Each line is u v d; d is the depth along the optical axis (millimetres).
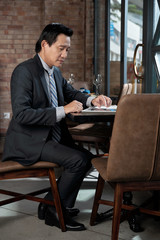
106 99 2500
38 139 2189
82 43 6262
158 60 3123
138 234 2170
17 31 6105
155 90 3252
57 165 2176
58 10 6078
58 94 2418
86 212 2523
